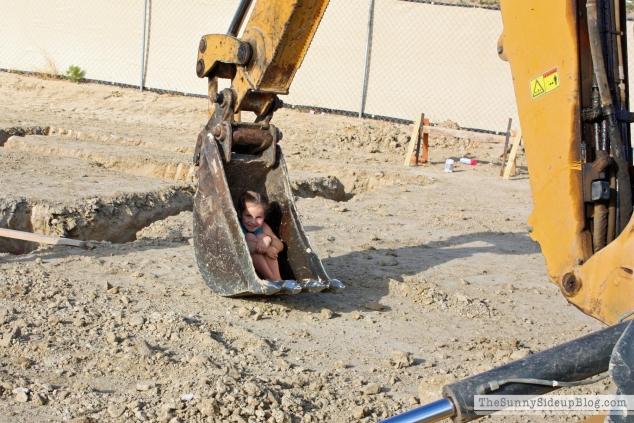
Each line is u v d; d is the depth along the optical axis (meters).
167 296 5.88
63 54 20.73
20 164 10.54
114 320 5.24
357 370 4.84
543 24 3.94
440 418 2.47
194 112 18.41
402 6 18.14
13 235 7.04
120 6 20.06
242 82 5.62
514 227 9.84
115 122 16.56
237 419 3.92
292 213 6.10
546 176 3.99
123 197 9.04
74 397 4.04
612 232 3.85
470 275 7.34
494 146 17.59
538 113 4.02
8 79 19.88
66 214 8.20
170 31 19.81
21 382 4.12
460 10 17.84
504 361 5.16
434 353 5.27
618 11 4.02
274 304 5.96
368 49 18.47
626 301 3.46
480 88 18.05
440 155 16.28
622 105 4.00
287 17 5.19
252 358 4.82
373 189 13.21
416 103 18.45
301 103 19.08
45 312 5.25
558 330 5.96
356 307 6.14
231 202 5.59
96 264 6.54
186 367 4.52
